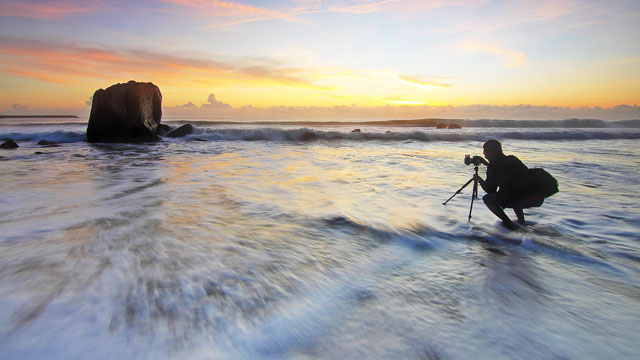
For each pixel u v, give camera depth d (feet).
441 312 8.68
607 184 26.37
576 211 18.75
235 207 19.16
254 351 7.10
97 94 62.64
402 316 8.47
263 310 8.68
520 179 14.92
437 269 11.39
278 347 7.25
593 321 8.26
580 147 56.75
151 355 6.82
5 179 27.48
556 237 14.52
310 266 11.48
